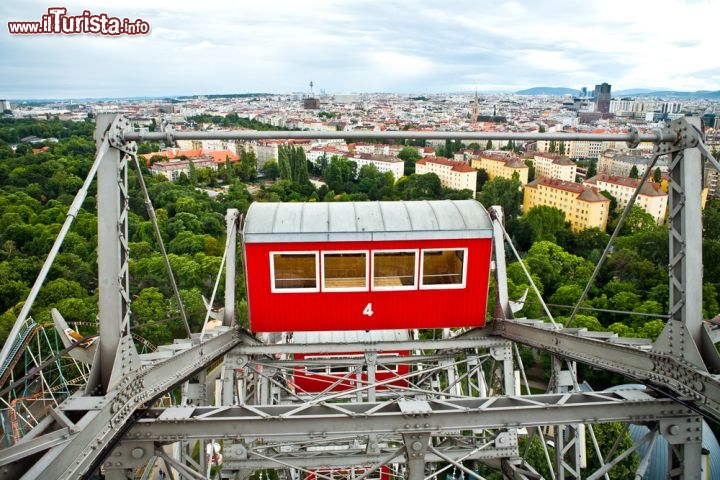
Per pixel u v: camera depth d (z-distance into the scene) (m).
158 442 7.64
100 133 7.61
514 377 13.58
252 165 164.75
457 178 134.38
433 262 13.69
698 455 7.94
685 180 7.78
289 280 13.48
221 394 13.01
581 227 100.19
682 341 7.76
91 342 8.61
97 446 6.33
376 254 13.47
